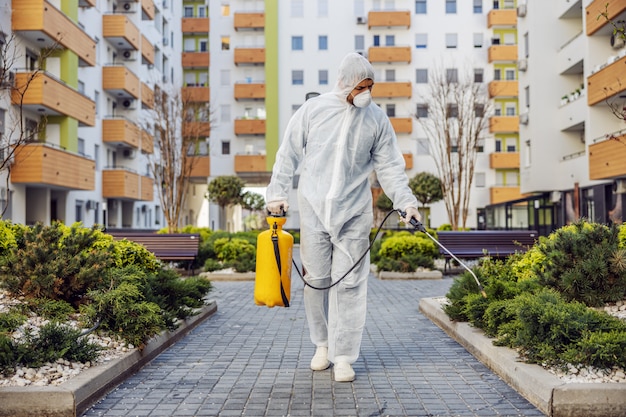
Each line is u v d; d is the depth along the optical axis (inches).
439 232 687.7
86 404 184.7
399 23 2226.9
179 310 323.9
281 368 237.9
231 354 265.4
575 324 206.2
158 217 1914.4
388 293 508.1
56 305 257.1
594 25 1082.7
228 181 1830.7
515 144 2228.1
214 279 647.8
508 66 2247.8
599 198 1122.7
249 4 2308.1
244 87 2235.5
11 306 255.3
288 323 355.3
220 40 2301.9
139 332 243.1
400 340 296.7
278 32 2262.6
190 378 221.9
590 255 276.1
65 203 1204.5
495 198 2172.7
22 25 996.6
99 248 335.3
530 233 670.5
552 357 199.3
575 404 174.9
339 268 220.7
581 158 1185.4
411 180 1808.6
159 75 1883.6
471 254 659.4
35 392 175.8
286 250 210.7
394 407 185.3
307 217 223.6
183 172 1262.3
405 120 2201.0
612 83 988.6
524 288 281.9
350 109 221.8
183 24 2304.4
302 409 183.8
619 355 192.2
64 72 1142.3
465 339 277.4
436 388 207.0
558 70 1325.0
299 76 2265.0
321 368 233.8
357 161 222.4
